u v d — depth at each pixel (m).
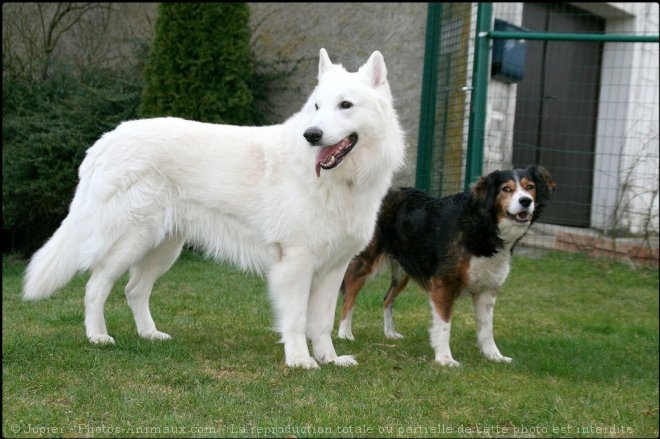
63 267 4.87
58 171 9.41
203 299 6.98
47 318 5.78
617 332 6.72
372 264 5.86
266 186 4.65
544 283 8.80
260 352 4.98
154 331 5.30
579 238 10.56
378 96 4.52
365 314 6.83
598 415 4.06
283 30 11.70
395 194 5.85
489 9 8.70
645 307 7.87
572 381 4.88
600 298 8.20
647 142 11.69
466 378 4.61
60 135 9.35
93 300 4.88
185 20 9.48
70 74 10.77
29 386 3.89
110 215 4.74
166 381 4.12
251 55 10.76
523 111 12.08
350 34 11.31
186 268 8.96
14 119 9.70
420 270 5.47
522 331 6.55
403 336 6.06
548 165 12.55
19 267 9.30
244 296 7.20
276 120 11.66
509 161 11.04
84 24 12.16
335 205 4.51
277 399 3.90
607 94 13.12
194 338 5.31
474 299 5.50
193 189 4.80
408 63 10.87
